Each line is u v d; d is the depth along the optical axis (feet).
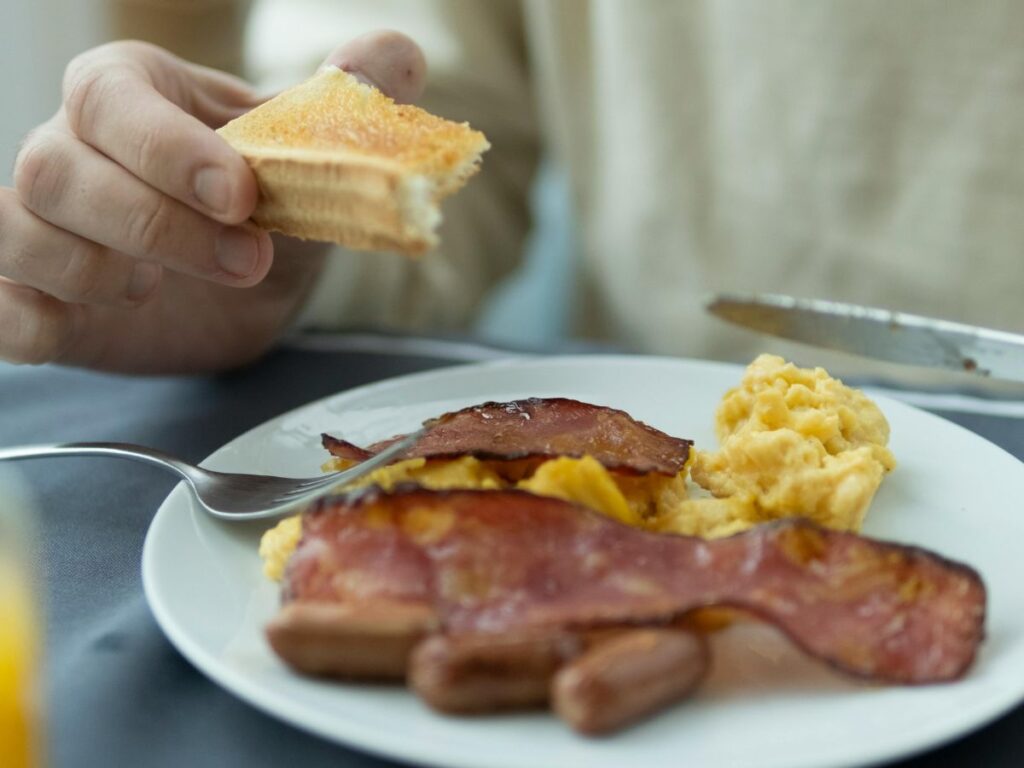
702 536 1.67
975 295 3.32
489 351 2.58
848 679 1.43
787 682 1.43
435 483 1.67
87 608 1.66
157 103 1.77
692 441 1.91
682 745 1.34
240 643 1.49
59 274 1.94
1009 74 3.14
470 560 1.46
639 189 3.84
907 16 3.23
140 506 1.91
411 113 1.68
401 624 1.39
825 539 1.48
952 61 3.22
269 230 1.74
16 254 1.93
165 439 2.15
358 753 1.44
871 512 1.75
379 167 1.54
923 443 1.90
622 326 4.04
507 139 4.25
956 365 2.04
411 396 2.11
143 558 1.62
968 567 1.46
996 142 3.20
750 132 3.59
